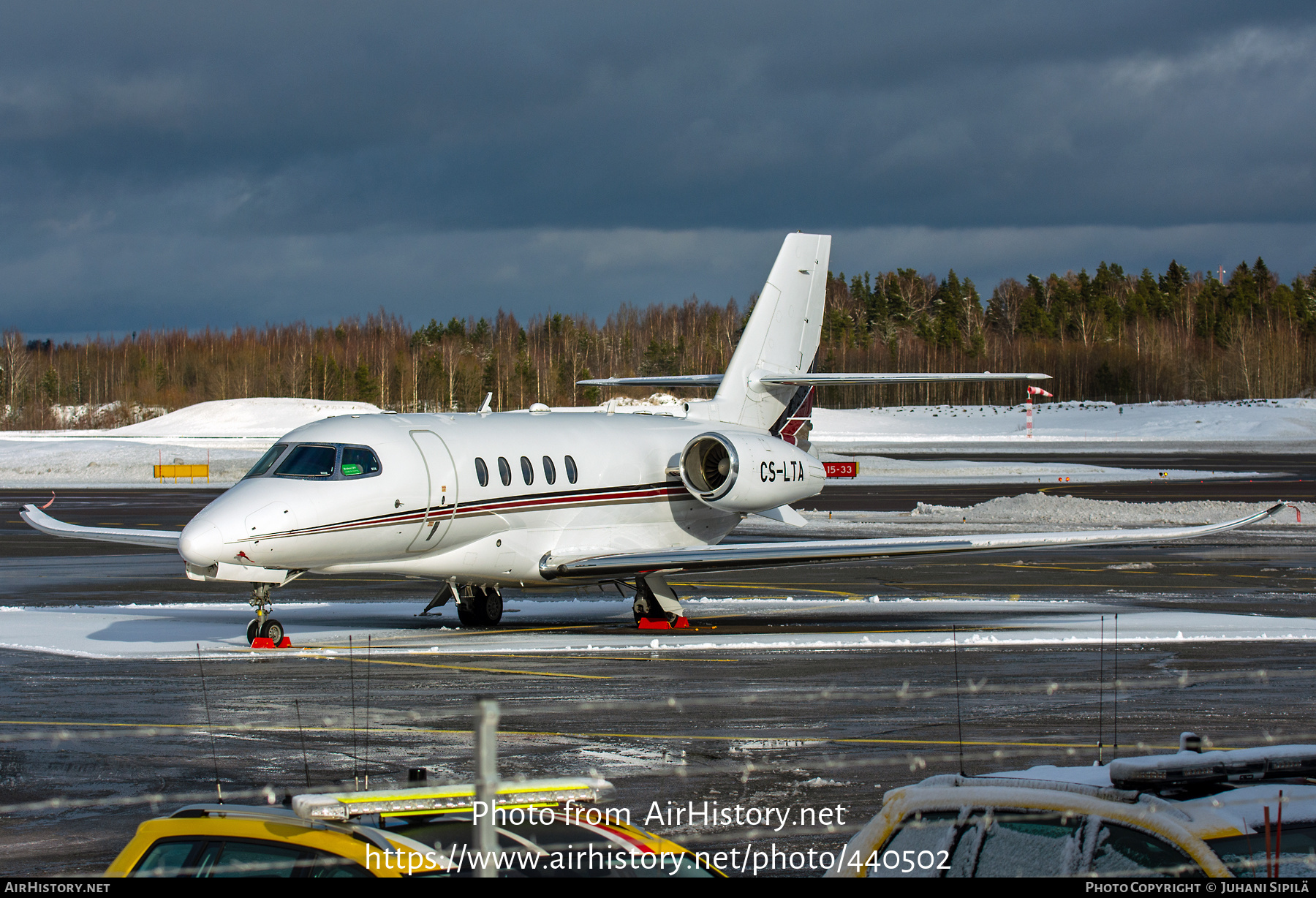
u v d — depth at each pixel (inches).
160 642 2004.2
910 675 1664.6
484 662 1790.1
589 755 1200.2
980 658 1808.6
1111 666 1732.3
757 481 2393.0
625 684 1600.6
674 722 1358.3
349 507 1972.2
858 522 4421.8
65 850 928.3
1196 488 6082.7
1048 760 1178.0
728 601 2615.7
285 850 494.9
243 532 1870.1
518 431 2271.2
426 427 2140.7
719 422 2659.9
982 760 1179.9
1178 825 497.7
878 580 3024.1
